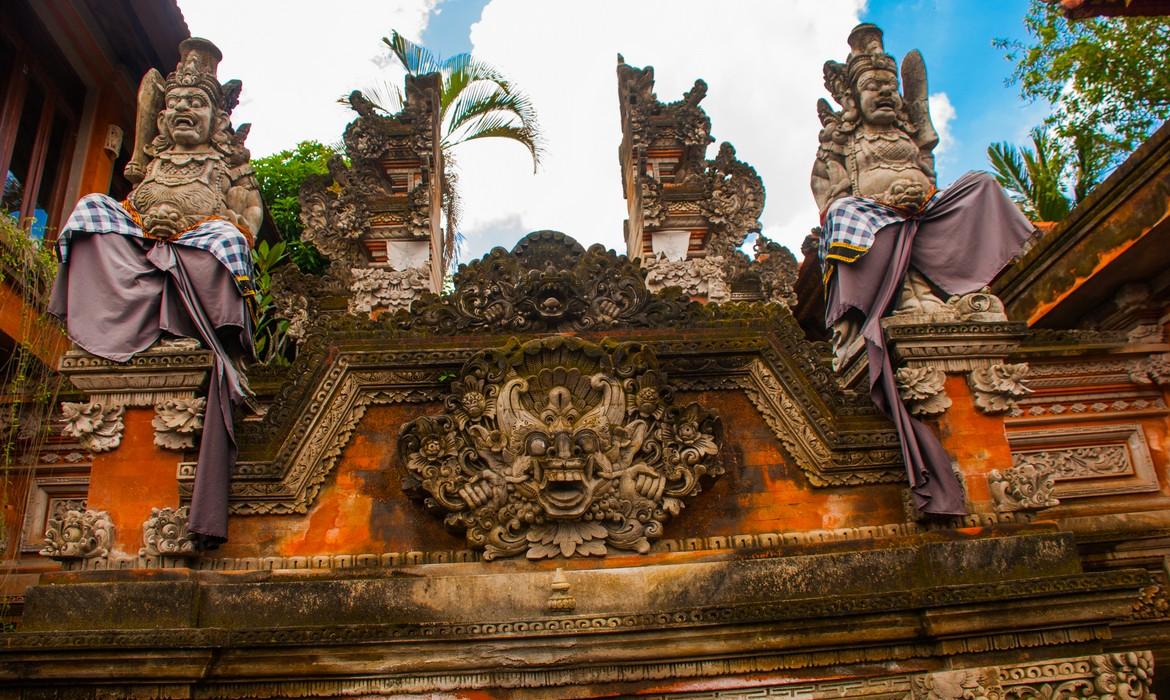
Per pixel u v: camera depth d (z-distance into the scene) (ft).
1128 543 29.63
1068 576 20.02
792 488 22.20
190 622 18.89
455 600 19.76
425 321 22.82
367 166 36.63
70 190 40.52
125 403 20.76
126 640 18.06
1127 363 31.81
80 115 41.98
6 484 26.55
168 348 20.99
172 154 23.47
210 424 20.38
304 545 20.88
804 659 19.85
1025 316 35.63
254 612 19.35
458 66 50.93
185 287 21.50
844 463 22.25
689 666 19.69
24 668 18.08
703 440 21.70
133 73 44.55
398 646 19.06
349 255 35.09
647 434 21.72
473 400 21.39
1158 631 28.63
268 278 40.81
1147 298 31.76
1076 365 31.68
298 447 21.42
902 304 23.59
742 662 19.80
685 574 20.42
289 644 18.56
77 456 28.60
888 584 20.54
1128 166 28.78
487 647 19.26
